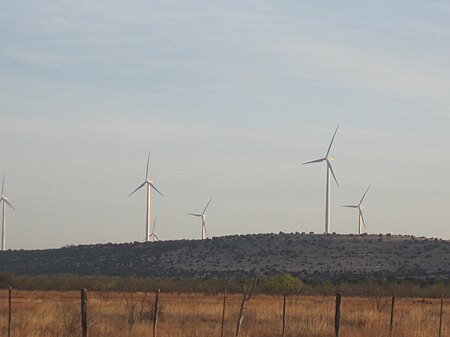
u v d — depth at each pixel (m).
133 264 196.25
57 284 123.75
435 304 87.69
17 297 90.62
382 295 113.06
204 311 61.72
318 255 193.88
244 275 181.00
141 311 54.72
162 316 56.41
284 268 186.12
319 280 144.25
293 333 46.97
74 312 55.78
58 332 43.19
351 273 178.75
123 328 46.69
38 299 83.81
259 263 191.38
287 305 72.31
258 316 58.16
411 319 57.06
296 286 113.88
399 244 199.12
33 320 48.25
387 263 185.00
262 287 114.12
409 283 127.75
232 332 45.47
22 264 196.62
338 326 41.06
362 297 109.94
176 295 102.06
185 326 49.94
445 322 55.91
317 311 63.44
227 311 62.44
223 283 124.94
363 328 50.03
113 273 187.12
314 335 46.53
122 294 99.19
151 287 119.62
